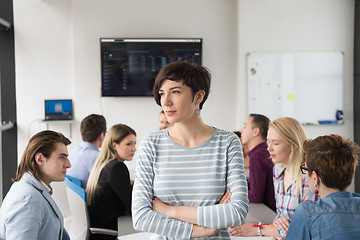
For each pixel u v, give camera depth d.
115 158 2.72
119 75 5.30
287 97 5.44
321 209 1.42
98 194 2.62
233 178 1.43
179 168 1.43
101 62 5.25
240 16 5.36
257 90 5.41
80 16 5.29
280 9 5.38
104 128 3.27
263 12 5.38
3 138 4.99
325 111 5.49
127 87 5.32
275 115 5.44
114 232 2.59
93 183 2.64
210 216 1.37
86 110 5.34
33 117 5.30
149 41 5.30
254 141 3.13
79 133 5.35
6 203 1.64
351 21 5.46
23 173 1.75
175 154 1.44
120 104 5.40
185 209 1.40
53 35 5.31
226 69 5.50
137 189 1.46
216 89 5.50
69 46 5.34
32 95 5.30
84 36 5.30
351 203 1.42
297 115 5.46
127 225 2.48
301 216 1.45
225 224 1.37
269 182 2.86
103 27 5.32
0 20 4.33
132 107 5.42
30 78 5.30
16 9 5.23
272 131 2.15
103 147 2.74
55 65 5.32
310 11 5.41
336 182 1.46
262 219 2.46
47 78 5.32
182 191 1.42
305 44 5.43
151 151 1.46
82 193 2.29
